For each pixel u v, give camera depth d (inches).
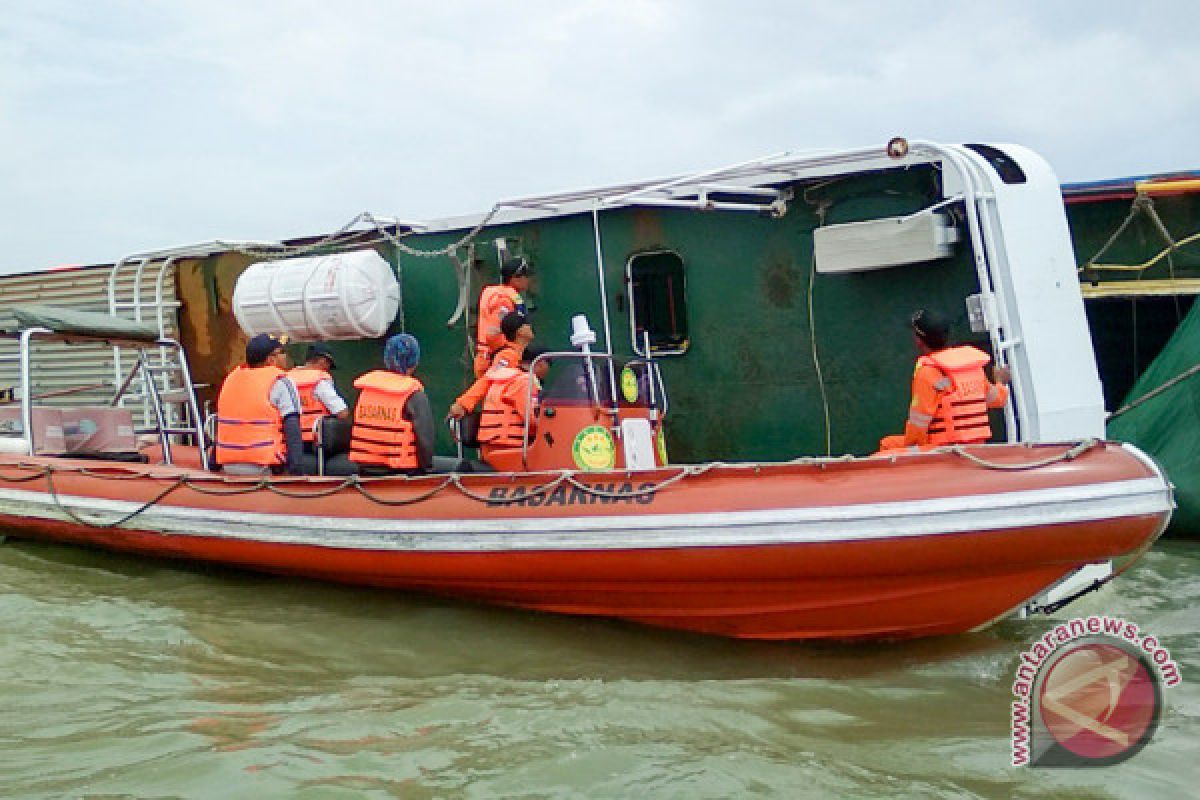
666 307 306.0
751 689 193.0
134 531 281.4
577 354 245.4
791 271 279.7
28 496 302.7
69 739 174.9
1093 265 362.9
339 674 206.7
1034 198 248.4
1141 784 154.6
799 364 280.5
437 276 345.4
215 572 283.0
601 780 156.9
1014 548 188.9
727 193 285.7
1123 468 191.2
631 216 304.5
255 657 217.0
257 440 273.3
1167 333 367.9
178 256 393.4
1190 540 326.3
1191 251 354.3
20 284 446.0
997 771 159.3
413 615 239.8
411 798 151.9
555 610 230.4
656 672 205.0
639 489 211.5
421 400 253.4
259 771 160.6
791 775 157.6
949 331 252.2
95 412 343.9
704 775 157.6
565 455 243.8
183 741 173.0
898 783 155.4
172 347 343.9
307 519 248.1
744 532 199.6
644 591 214.4
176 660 215.5
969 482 191.0
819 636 213.9
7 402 362.9
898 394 267.0
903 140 236.5
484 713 183.2
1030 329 235.9
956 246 254.1
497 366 261.4
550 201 289.1
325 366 295.3
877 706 185.5
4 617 245.0
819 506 196.1
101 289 426.0
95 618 244.2
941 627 208.4
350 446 282.4
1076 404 245.0
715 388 293.6
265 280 349.1
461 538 225.1
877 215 266.4
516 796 152.6
